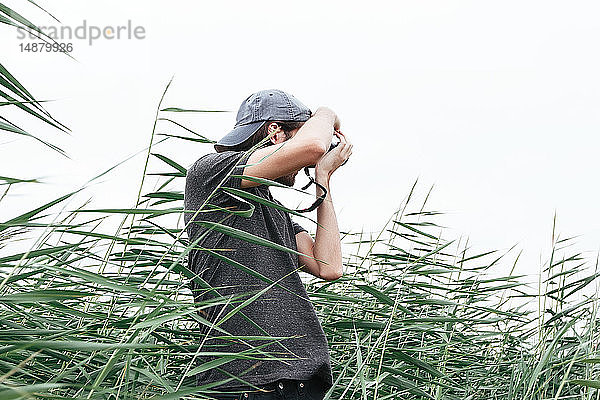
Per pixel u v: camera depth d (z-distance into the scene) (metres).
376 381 2.03
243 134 2.14
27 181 1.06
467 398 2.80
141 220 1.87
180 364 2.13
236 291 1.90
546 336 2.62
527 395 2.33
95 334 1.66
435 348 2.90
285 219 2.14
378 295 2.30
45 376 1.60
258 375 1.83
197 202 1.99
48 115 1.25
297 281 1.99
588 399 2.28
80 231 1.51
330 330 2.64
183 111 1.74
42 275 1.69
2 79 1.21
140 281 1.91
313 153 1.94
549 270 2.66
